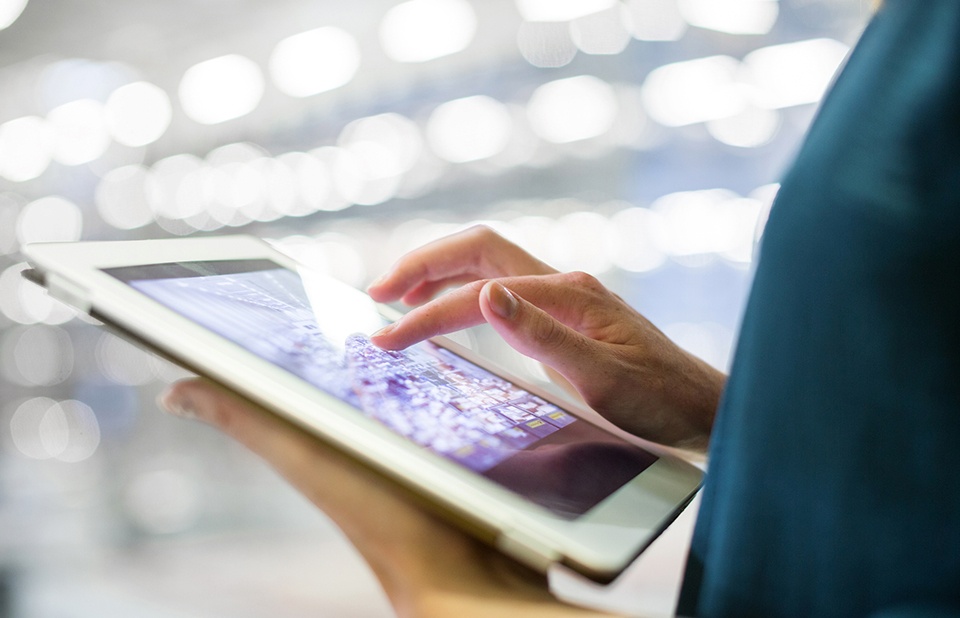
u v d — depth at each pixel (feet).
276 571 15.03
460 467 1.21
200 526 18.54
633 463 1.70
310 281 2.25
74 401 28.45
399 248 29.84
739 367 1.09
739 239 21.58
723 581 1.02
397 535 1.13
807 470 0.97
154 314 1.33
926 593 0.89
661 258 22.95
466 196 27.37
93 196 29.12
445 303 1.62
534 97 23.30
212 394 1.27
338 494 1.17
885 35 0.99
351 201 29.43
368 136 26.96
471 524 1.12
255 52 24.12
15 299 28.43
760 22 18.20
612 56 21.44
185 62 24.43
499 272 2.43
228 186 29.68
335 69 24.67
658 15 19.53
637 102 21.71
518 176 25.62
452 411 1.57
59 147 27.40
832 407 0.95
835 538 0.94
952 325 0.89
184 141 28.22
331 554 16.03
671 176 22.24
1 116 26.09
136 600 13.53
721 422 1.12
